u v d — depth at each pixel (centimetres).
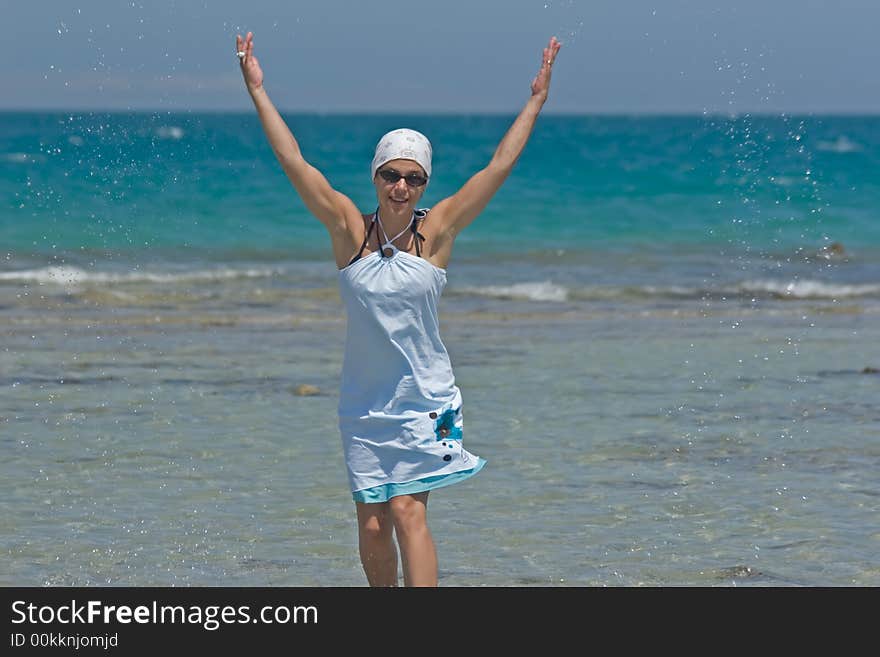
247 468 1307
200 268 3491
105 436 1435
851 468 1328
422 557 805
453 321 2562
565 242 4472
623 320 2609
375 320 810
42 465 1300
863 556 1028
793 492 1228
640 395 1727
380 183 825
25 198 4753
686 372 1919
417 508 819
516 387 1781
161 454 1359
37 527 1084
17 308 2533
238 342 2175
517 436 1470
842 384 1830
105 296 2783
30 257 3641
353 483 830
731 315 2723
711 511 1159
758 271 3684
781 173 5494
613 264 3888
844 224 4916
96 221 4384
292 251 4006
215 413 1577
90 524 1098
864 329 2473
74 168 5428
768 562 1012
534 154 8812
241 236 4275
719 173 6353
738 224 4912
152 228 4325
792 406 1658
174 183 5291
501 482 1261
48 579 954
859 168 7344
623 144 10625
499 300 2991
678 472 1307
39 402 1612
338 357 2031
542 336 2331
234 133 8144
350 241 832
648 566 1000
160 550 1030
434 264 833
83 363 1906
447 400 828
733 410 1630
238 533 1081
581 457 1370
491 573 979
